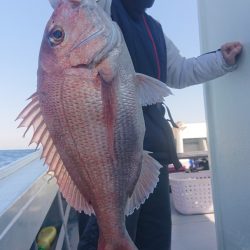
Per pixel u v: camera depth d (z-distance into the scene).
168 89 0.61
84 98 0.57
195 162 2.22
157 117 0.88
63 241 1.34
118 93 0.58
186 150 2.71
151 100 0.62
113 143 0.58
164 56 0.96
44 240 1.19
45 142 0.57
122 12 0.87
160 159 0.87
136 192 0.62
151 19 0.97
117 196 0.59
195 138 2.70
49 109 0.57
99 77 0.57
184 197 1.75
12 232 0.61
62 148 0.57
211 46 1.10
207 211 1.75
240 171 0.92
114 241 0.59
